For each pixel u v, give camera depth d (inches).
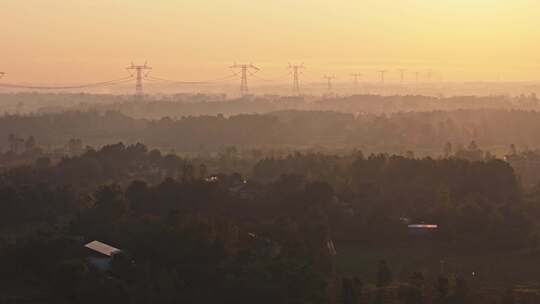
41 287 6441.9
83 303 6043.3
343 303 6092.5
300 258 6870.1
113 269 6417.3
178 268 6545.3
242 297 6112.2
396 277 7076.8
